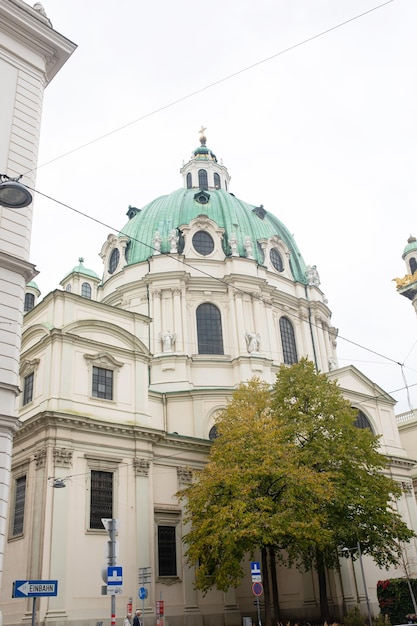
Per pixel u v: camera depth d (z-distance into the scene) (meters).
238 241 54.22
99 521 33.50
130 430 36.28
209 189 63.62
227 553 30.31
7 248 21.02
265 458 32.47
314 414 37.31
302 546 30.98
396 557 41.78
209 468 33.41
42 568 30.05
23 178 22.42
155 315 49.12
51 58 25.44
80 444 34.09
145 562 34.12
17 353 20.27
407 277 58.38
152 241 53.41
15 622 30.34
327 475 32.91
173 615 35.06
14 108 23.30
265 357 48.75
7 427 19.22
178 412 45.38
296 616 39.59
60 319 36.62
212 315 50.72
